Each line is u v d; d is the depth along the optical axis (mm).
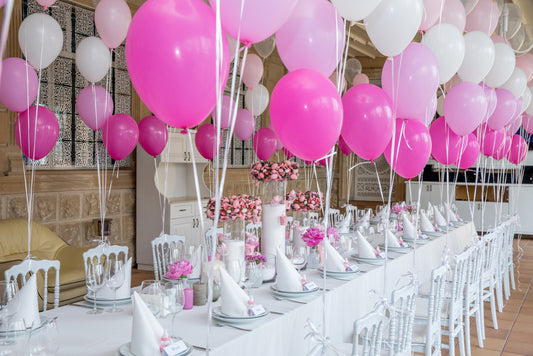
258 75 5660
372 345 2016
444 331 3674
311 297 2662
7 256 4715
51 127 3992
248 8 1738
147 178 7070
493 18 4207
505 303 5766
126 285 2545
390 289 3732
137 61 1658
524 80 4918
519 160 6676
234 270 2670
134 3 6898
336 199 12891
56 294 2877
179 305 1927
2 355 1506
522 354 4152
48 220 6039
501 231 5457
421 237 5113
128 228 7145
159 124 5203
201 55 1624
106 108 4387
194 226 7344
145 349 1773
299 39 2469
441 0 3117
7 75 3699
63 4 6328
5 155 5531
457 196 11516
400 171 3285
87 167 6680
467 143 4387
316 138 2225
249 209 3059
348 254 3807
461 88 3672
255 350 2127
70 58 6465
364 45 10602
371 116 2688
